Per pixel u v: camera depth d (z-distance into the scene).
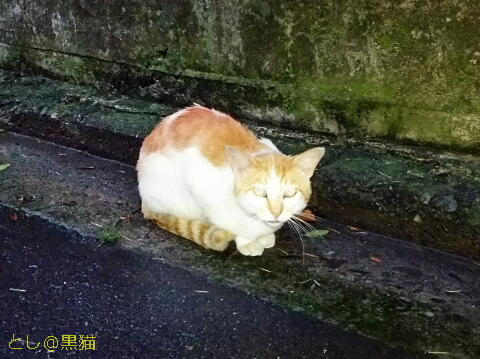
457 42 1.21
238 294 1.17
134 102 1.58
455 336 1.08
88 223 1.33
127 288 1.19
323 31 1.30
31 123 1.62
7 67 1.73
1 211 1.37
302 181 1.16
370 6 1.24
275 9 1.33
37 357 1.07
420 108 1.28
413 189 1.25
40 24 1.63
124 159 1.53
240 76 1.43
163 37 1.48
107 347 1.09
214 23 1.41
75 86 1.66
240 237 1.23
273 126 1.44
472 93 1.23
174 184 1.24
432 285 1.18
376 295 1.16
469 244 1.22
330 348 1.07
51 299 1.18
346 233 1.30
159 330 1.12
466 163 1.27
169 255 1.26
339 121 1.36
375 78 1.29
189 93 1.51
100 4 1.53
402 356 1.05
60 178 1.48
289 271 1.21
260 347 1.08
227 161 1.19
